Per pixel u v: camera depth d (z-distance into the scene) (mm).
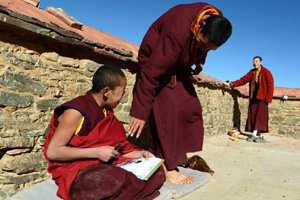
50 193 2010
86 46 3074
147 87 2287
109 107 2092
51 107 2893
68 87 3094
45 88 2826
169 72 2594
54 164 1829
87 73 3322
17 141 2537
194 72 2920
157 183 2029
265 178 3342
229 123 7965
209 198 2527
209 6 2334
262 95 6637
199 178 2885
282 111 8078
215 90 6852
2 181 2523
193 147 2729
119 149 2264
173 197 2408
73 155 1774
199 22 2230
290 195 2732
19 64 2586
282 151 5375
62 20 3312
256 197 2633
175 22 2252
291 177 3424
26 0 3121
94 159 1900
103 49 3357
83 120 1846
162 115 2588
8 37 2490
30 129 2676
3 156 2543
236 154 4777
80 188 1706
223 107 7426
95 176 1713
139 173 1928
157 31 2506
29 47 2678
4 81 2457
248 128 7020
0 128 2424
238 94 8562
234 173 3518
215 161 4160
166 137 2570
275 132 8156
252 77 6855
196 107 2693
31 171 2705
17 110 2568
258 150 5316
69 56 3109
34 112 2721
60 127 1785
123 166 2025
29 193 1993
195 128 2730
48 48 2867
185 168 3219
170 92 2594
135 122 2332
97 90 1930
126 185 1768
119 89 1940
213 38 2137
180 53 2365
